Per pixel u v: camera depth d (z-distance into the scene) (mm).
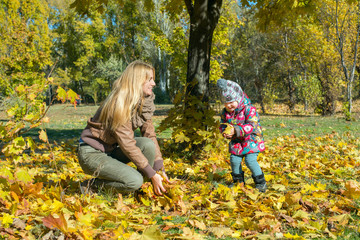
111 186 2832
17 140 2602
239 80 26750
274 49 23781
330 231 2238
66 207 2340
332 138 7738
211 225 2367
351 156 5137
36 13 19781
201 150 5297
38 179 3473
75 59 48688
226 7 17000
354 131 9711
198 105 4965
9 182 2588
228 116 3316
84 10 6184
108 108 2633
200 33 5320
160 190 2756
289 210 2594
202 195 2961
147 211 2691
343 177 3842
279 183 3564
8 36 15188
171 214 2604
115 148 3059
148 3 6938
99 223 2215
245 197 3057
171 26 28688
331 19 16438
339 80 17922
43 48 19562
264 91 22859
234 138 3314
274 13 6809
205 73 5363
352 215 2561
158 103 40219
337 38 16812
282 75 24625
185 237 2014
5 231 2031
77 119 17656
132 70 2699
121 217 2295
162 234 2031
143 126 3123
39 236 2014
